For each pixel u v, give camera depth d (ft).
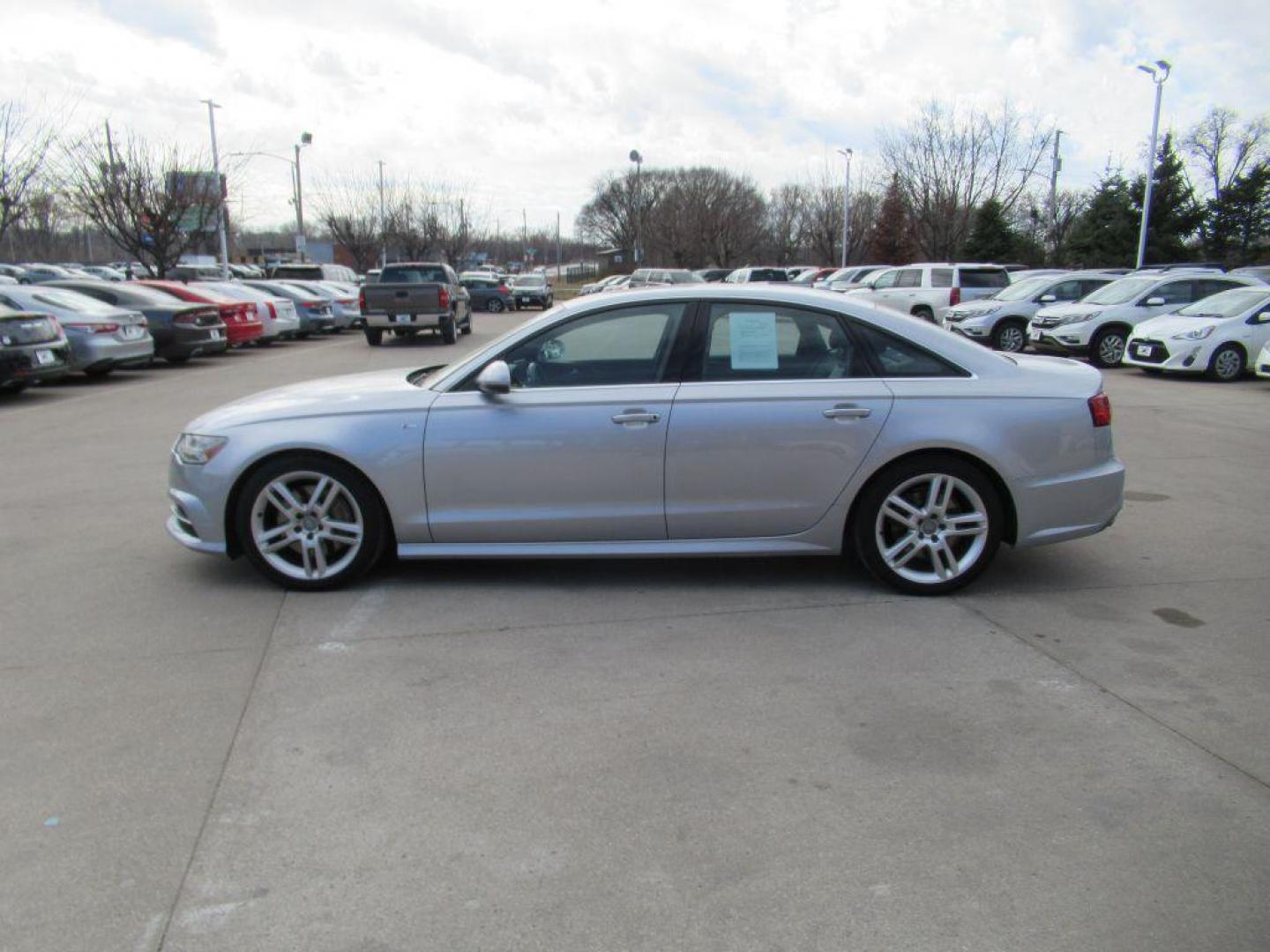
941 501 14.99
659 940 7.55
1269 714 11.19
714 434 14.80
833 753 10.39
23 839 8.88
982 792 9.61
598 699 11.72
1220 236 163.02
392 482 15.16
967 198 131.85
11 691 11.99
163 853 8.69
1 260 157.38
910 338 15.19
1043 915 7.79
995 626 13.94
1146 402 38.58
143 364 51.83
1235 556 17.33
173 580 16.34
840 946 7.47
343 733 10.89
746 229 218.79
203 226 105.70
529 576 16.39
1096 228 147.64
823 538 15.25
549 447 14.93
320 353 64.90
